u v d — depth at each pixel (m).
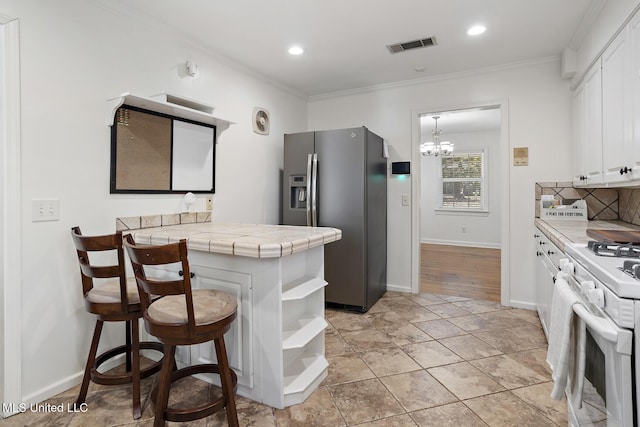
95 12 2.13
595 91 2.42
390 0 2.25
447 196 7.36
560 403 1.82
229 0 2.24
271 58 3.19
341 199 3.32
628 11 1.82
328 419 1.71
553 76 3.19
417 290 3.89
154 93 2.52
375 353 2.43
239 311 1.85
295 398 1.83
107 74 2.20
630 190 2.75
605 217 3.04
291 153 3.57
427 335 2.73
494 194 6.86
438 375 2.12
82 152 2.06
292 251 1.71
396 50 3.03
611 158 2.11
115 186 2.23
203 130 2.91
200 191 2.90
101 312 1.69
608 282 1.02
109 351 2.02
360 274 3.26
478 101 3.51
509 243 3.39
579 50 2.81
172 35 2.64
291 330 1.99
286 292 1.88
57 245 1.94
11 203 1.74
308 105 4.50
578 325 1.16
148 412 1.77
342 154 3.31
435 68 3.46
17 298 1.77
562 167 3.18
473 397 1.89
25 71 1.79
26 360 1.81
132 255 1.46
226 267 1.88
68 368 2.00
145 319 1.49
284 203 3.64
